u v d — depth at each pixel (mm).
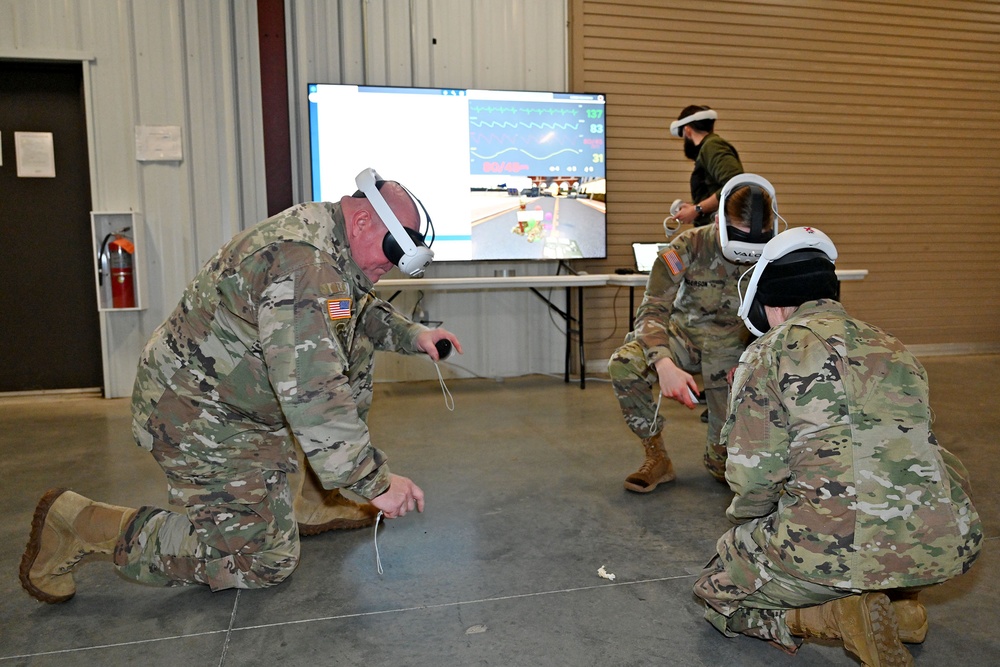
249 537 1772
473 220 4988
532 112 5035
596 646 1623
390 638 1665
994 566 2039
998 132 6418
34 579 1775
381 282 4273
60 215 4727
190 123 4648
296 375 1510
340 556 2148
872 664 1310
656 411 2723
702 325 2697
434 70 5000
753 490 1380
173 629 1717
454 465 3107
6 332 4723
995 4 6230
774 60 5727
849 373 1333
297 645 1637
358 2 4820
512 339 5328
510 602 1842
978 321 6574
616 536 2287
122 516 1787
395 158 4824
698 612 1785
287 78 4773
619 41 5348
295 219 1647
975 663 1546
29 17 4406
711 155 3863
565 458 3209
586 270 5418
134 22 4520
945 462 1412
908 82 6102
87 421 4059
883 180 6156
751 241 2229
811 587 1367
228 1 4637
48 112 4656
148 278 4680
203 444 1733
